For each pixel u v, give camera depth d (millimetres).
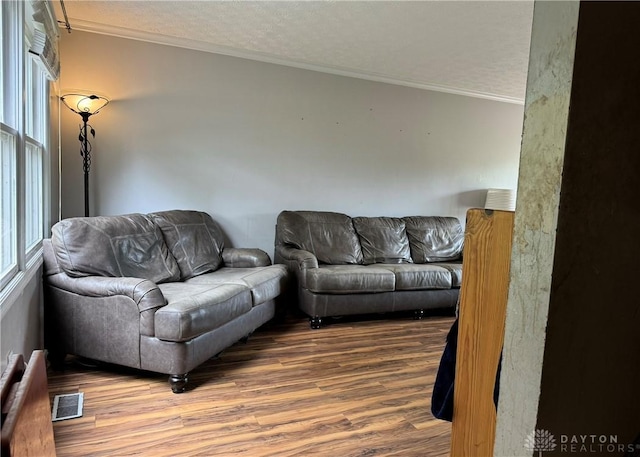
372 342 3049
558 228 646
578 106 627
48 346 2377
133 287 2193
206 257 3283
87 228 2447
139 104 3402
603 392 710
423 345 3029
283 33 3227
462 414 1122
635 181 680
